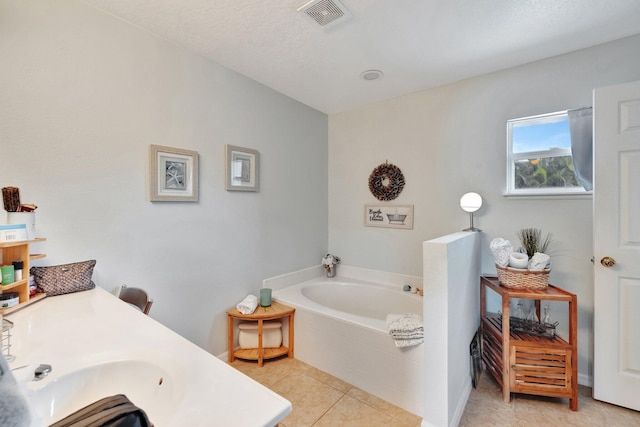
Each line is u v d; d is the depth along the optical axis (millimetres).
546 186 2203
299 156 2994
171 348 919
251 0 1569
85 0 1591
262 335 2334
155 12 1680
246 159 2463
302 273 3018
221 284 2311
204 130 2176
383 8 1612
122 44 1751
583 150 1964
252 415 611
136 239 1831
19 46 1402
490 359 2143
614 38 1872
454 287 1667
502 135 2299
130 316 1178
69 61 1555
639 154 1716
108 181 1708
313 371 2238
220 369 796
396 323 1845
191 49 2070
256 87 2543
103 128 1683
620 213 1774
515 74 2240
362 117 3102
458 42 1931
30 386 720
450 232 2562
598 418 1715
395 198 2879
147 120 1870
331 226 3363
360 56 2117
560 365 1797
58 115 1522
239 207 2432
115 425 433
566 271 2076
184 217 2070
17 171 1402
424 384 1630
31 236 1306
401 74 2381
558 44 1940
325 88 2674
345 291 2979
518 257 1962
